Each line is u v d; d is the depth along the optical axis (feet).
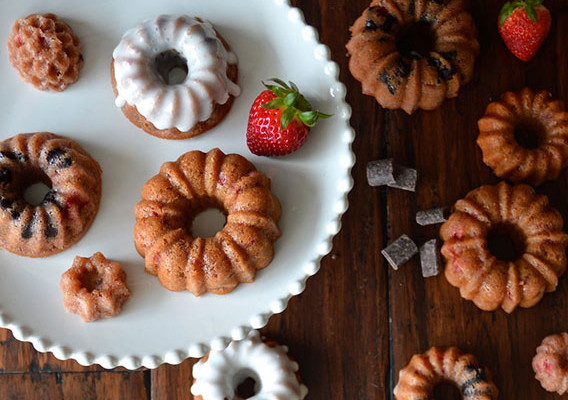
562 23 2.21
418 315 2.16
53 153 1.88
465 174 2.18
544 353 2.11
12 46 1.94
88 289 1.89
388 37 2.13
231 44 1.97
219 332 1.87
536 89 2.20
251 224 1.86
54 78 1.94
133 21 1.98
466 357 2.11
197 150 1.93
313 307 2.16
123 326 1.88
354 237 2.18
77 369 2.15
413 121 2.19
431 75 2.10
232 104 1.97
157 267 1.88
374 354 2.16
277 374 2.09
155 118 1.91
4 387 2.15
